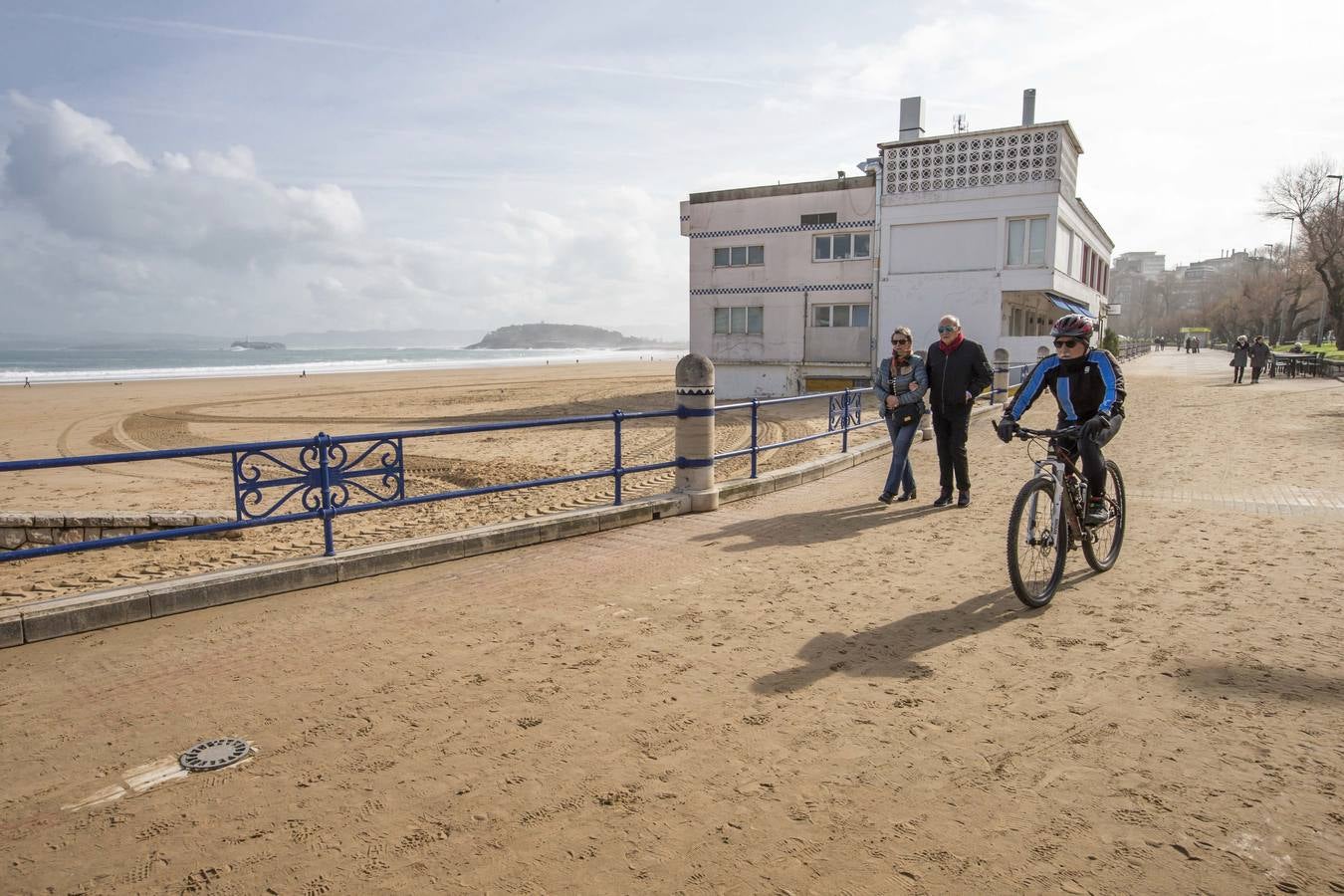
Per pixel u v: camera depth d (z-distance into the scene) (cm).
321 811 293
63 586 653
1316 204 4938
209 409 2598
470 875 255
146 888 252
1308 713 357
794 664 423
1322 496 832
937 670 413
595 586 568
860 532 727
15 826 286
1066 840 268
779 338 2962
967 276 2603
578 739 345
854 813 286
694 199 3058
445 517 914
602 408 2611
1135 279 19762
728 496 874
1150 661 419
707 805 293
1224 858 257
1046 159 2466
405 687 400
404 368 6906
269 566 560
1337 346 4975
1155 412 1773
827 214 2842
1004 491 921
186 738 350
